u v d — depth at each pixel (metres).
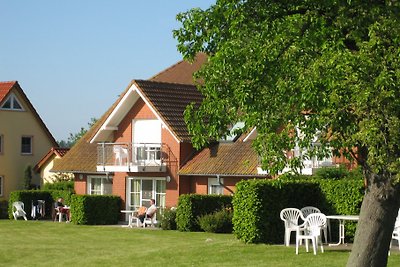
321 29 14.32
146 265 22.28
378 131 13.21
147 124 41.06
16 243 30.45
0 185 56.06
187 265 21.81
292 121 14.70
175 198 39.44
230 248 24.58
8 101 56.78
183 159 39.56
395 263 20.89
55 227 38.56
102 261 23.73
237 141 38.78
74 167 44.19
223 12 15.50
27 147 57.94
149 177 40.72
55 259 25.09
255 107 14.90
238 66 14.79
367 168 14.91
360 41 14.18
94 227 38.19
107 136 42.72
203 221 33.78
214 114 16.06
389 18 13.90
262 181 26.27
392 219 15.05
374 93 13.07
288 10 15.21
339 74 13.31
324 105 13.68
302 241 25.97
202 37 16.14
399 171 13.30
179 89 42.69
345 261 21.41
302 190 27.28
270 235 26.03
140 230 35.81
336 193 26.91
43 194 46.66
